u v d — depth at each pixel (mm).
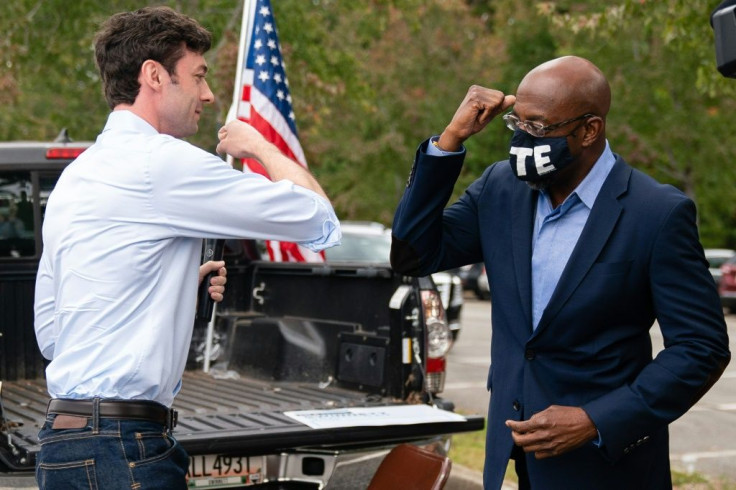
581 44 21141
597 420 2643
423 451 3762
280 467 4199
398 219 2961
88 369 2502
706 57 8539
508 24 27719
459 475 6164
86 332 2518
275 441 4059
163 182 2559
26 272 5496
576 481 2785
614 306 2740
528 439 2668
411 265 3021
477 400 9508
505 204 2994
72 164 2711
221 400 4859
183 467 2666
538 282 2867
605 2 14773
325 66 13328
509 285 2906
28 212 5520
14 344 5461
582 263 2756
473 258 3156
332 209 2783
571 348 2773
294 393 5047
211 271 2938
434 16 26375
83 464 2469
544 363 2809
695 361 2666
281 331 5359
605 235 2750
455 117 2863
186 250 2645
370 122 26625
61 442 2492
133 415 2512
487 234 3008
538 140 2750
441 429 4359
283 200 2654
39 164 5520
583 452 2785
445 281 13031
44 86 14047
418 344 4730
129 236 2547
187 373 5707
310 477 4234
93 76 12891
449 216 3117
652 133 22891
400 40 26391
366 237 12695
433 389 4828
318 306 5289
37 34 12180
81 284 2529
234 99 6582
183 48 2746
